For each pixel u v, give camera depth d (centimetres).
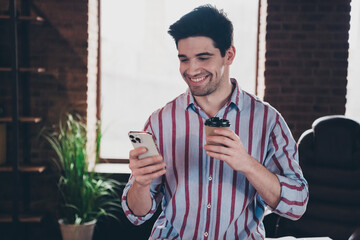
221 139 92
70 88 296
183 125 124
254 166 97
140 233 292
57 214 299
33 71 291
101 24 322
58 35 293
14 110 266
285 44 288
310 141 197
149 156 102
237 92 122
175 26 104
